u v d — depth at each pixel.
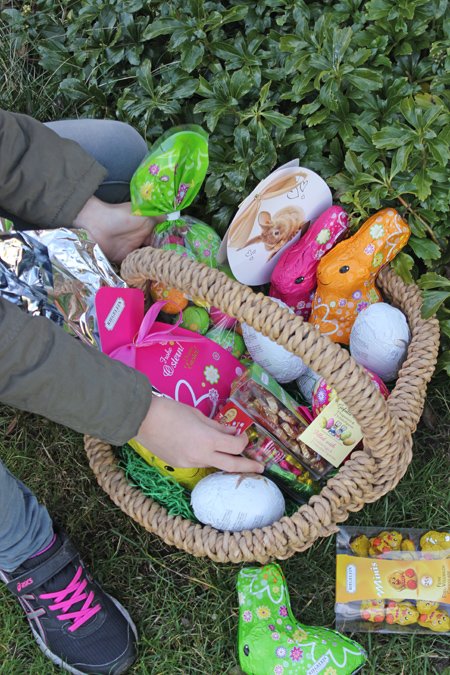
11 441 1.71
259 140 1.56
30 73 1.99
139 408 1.16
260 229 1.50
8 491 1.24
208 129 1.65
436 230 1.56
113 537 1.60
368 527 1.50
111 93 1.81
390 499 1.58
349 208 1.57
